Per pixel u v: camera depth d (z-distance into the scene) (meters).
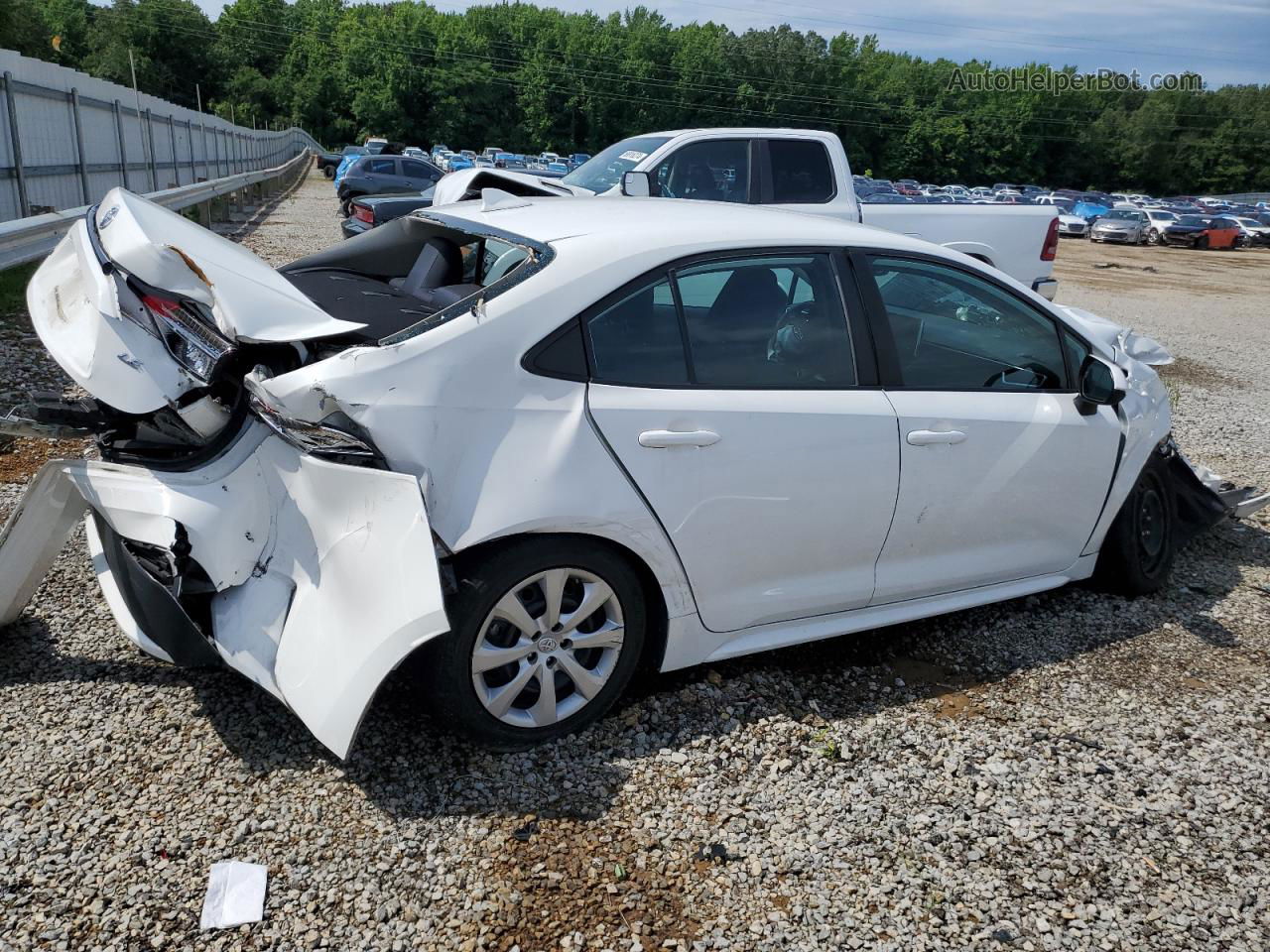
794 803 2.83
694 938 2.32
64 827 2.48
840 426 3.21
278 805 2.62
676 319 3.03
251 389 2.58
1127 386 4.14
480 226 3.43
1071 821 2.85
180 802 2.60
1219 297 20.09
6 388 5.91
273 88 99.12
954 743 3.20
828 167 8.33
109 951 2.14
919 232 8.46
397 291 3.94
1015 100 102.19
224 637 2.72
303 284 3.81
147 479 2.77
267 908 2.29
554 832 2.62
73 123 15.25
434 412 2.61
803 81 103.31
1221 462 6.75
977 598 3.83
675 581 3.02
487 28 107.62
